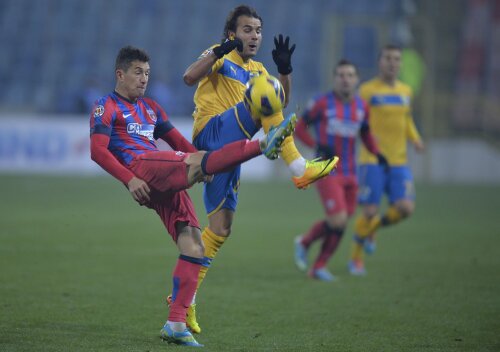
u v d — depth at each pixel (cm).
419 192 7525
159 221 4844
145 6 10319
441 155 9138
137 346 1911
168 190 1941
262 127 2041
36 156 8100
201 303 2542
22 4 10181
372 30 10006
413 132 3681
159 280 2912
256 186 7719
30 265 3156
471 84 9638
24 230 4216
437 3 9644
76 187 6838
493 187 8300
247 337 2056
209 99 2228
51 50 9731
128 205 5691
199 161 1895
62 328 2095
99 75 9588
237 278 3067
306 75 10144
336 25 9181
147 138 2069
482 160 9125
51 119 8112
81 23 10031
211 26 10375
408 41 9056
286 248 3934
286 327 2194
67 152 8138
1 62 9706
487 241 4284
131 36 10038
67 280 2853
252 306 2506
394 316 2366
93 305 2428
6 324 2123
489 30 9662
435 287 2905
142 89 2058
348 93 3369
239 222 4994
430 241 4278
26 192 6306
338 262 3647
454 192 7588
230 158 1864
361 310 2459
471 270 3319
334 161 1912
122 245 3828
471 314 2402
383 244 4162
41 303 2428
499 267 3403
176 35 10206
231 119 2072
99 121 1983
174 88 9819
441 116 9319
